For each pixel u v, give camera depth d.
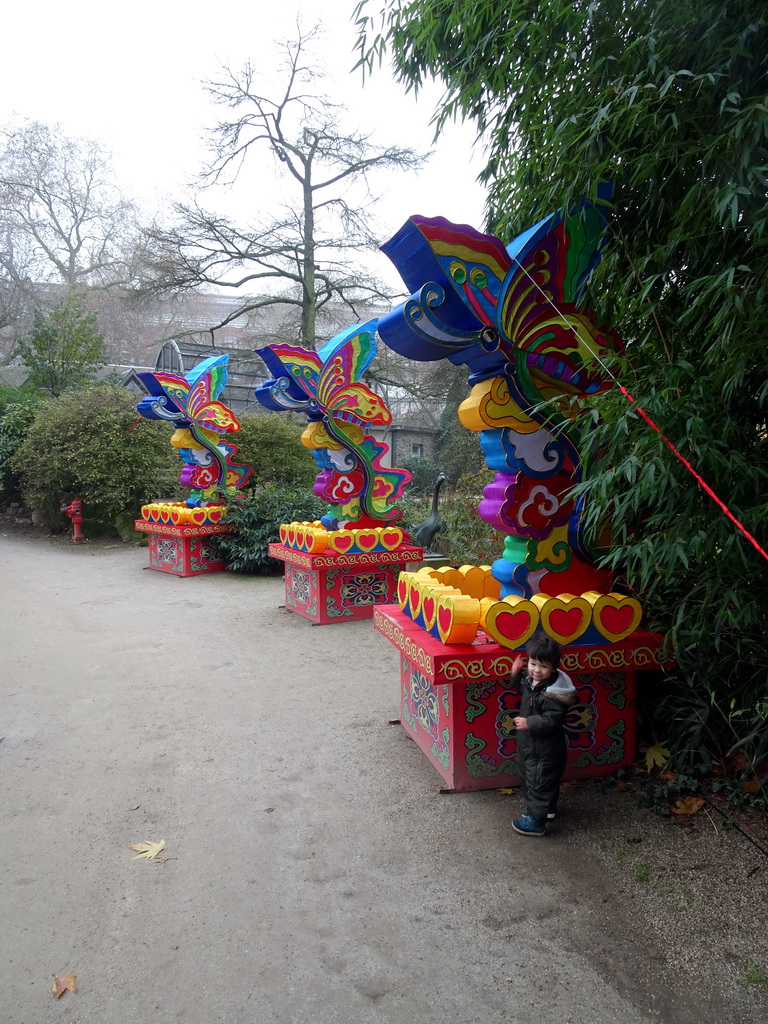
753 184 1.92
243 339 20.02
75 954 2.05
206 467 9.19
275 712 4.09
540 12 2.53
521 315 2.71
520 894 2.28
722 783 2.83
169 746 3.62
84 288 25.77
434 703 3.19
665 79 2.18
